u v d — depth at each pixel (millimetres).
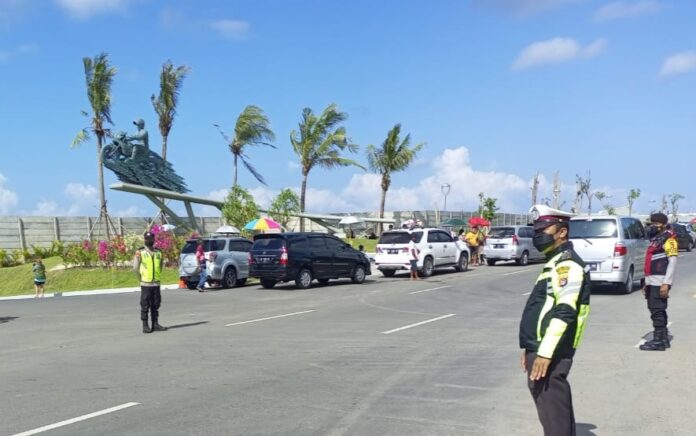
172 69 40969
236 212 34281
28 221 37312
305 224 47656
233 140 41062
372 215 55406
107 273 28703
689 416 6246
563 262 4402
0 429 6043
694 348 9539
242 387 7547
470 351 9586
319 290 20781
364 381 7773
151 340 11336
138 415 6441
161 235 30031
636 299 15875
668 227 9438
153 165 37562
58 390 7555
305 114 42500
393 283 22719
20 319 15320
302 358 9266
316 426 6016
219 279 22500
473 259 30938
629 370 8164
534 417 6238
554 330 4250
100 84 35875
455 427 5949
